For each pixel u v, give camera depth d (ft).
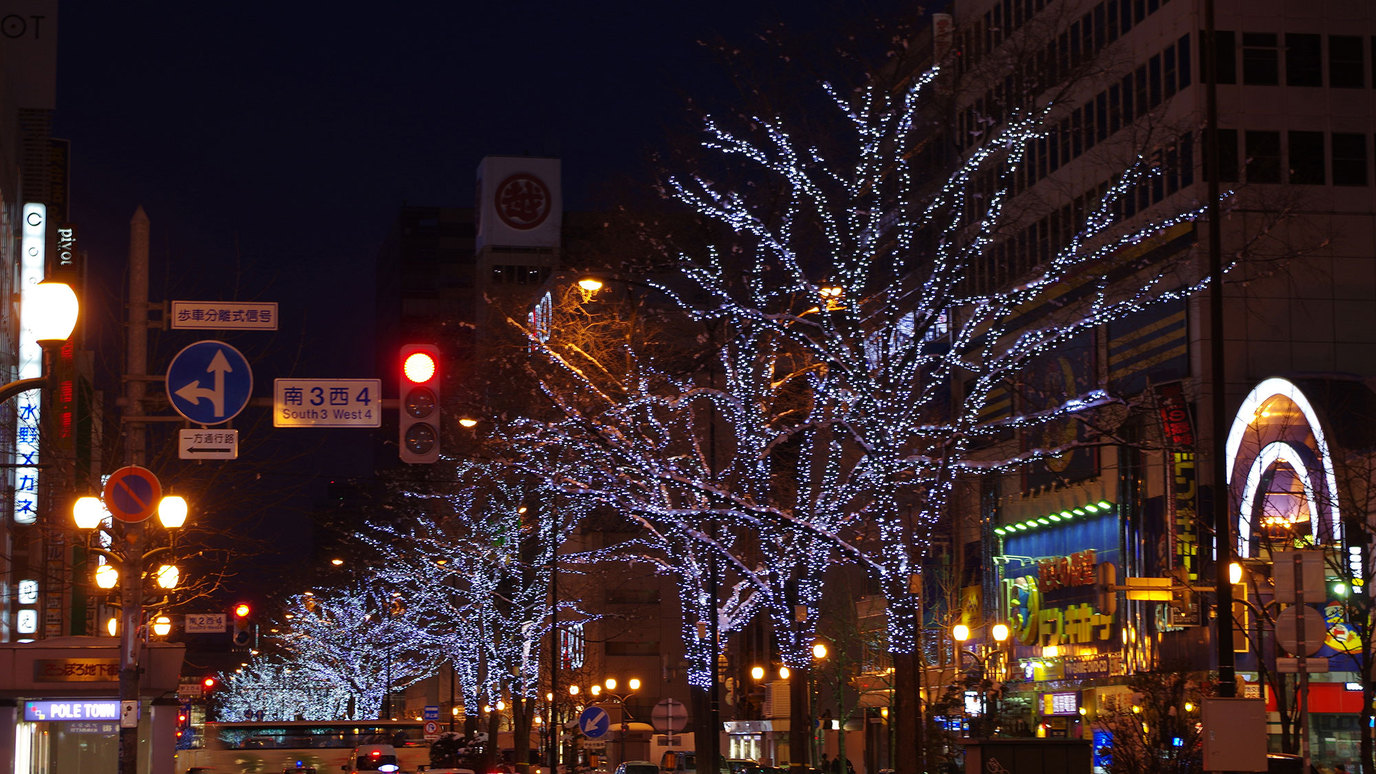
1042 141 187.93
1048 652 198.49
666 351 105.70
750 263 98.27
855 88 88.22
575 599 211.61
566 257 109.29
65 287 44.96
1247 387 168.66
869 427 86.07
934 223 90.02
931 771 131.13
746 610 122.83
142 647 111.34
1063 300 175.01
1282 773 77.71
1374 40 177.27
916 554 125.49
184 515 81.97
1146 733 98.32
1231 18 175.52
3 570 157.48
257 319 70.44
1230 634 65.62
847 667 202.80
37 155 202.28
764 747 236.84
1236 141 172.86
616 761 219.41
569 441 100.48
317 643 347.15
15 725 112.47
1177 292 102.68
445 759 242.37
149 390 104.99
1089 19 189.06
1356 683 136.67
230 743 295.28
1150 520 172.76
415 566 210.38
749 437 100.17
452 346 145.89
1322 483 127.95
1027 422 104.22
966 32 91.91
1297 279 171.12
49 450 135.23
